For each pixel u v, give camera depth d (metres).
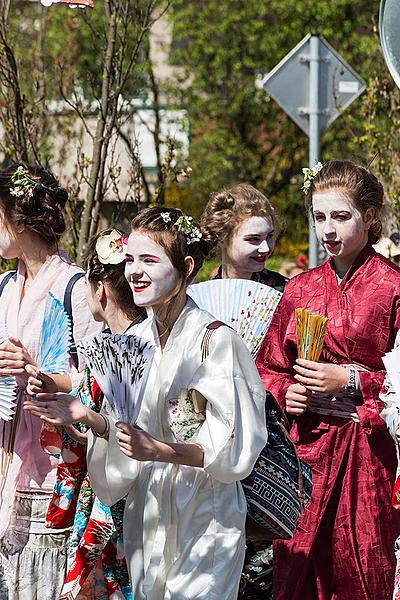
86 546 5.66
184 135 26.12
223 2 25.73
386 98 12.26
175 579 5.26
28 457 6.18
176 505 5.27
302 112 11.31
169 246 5.29
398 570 5.67
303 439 6.36
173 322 5.36
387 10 7.48
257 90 26.00
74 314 6.18
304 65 11.28
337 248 6.30
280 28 25.73
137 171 10.05
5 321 6.29
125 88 11.66
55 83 17.56
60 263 6.30
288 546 6.31
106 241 5.98
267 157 26.84
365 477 6.27
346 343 6.29
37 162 9.72
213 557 5.23
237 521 5.30
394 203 11.59
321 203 6.31
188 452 5.10
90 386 5.71
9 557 6.23
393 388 5.74
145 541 5.36
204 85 26.14
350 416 6.29
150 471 5.37
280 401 6.41
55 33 21.03
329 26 25.14
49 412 5.33
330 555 6.33
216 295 6.51
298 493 5.59
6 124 9.84
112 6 9.55
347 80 11.34
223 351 5.21
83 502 5.74
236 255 7.62
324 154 23.23
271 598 6.41
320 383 6.15
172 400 5.26
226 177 26.53
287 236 24.72
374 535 6.25
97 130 9.56
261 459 5.51
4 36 9.79
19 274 6.37
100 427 5.37
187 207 25.00
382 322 6.28
